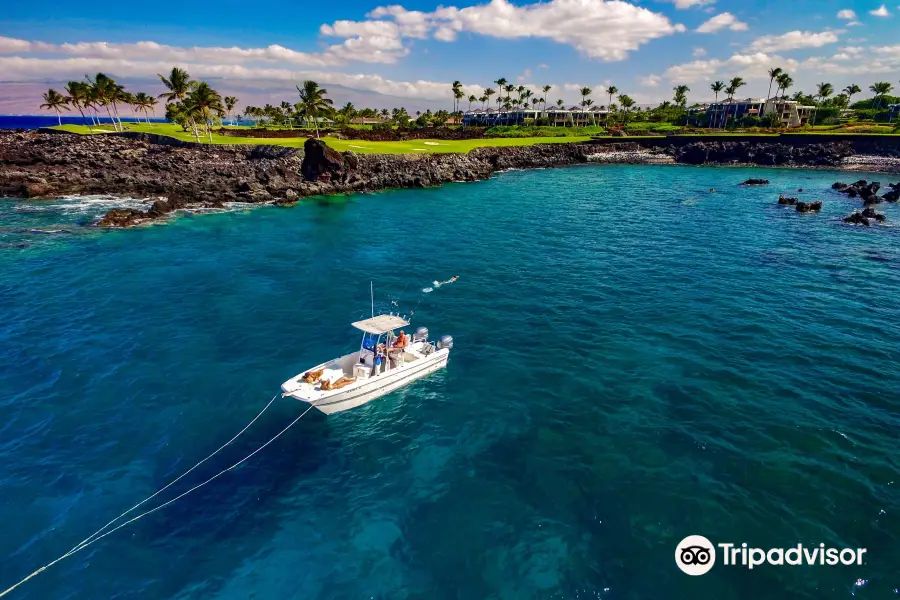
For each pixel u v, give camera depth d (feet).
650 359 75.25
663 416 60.90
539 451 55.26
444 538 44.16
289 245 139.13
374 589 39.45
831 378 68.80
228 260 123.85
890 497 47.47
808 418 59.72
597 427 59.21
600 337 83.05
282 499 48.98
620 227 164.96
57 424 59.62
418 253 133.18
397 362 66.95
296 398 60.44
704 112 537.65
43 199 189.67
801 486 49.03
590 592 38.78
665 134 486.79
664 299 99.60
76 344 79.36
